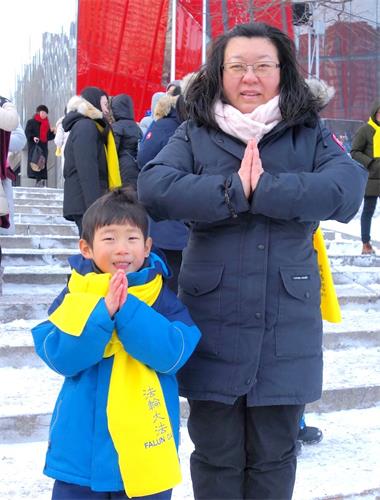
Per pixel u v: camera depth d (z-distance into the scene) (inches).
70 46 711.1
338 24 651.5
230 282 89.1
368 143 314.0
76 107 185.0
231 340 88.7
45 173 625.0
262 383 88.2
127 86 663.8
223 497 92.9
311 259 92.5
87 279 85.7
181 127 96.7
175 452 86.6
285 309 88.7
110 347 86.4
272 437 91.7
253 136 89.2
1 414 136.2
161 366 85.2
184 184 86.1
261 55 90.4
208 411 92.1
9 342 173.2
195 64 604.7
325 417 157.6
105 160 187.9
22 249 287.9
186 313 89.4
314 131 93.1
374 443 143.4
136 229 89.0
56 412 87.7
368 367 181.2
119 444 83.4
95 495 85.6
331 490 121.1
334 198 85.4
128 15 658.2
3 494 116.1
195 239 93.4
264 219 89.4
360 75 663.1
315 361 90.8
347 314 233.1
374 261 307.1
